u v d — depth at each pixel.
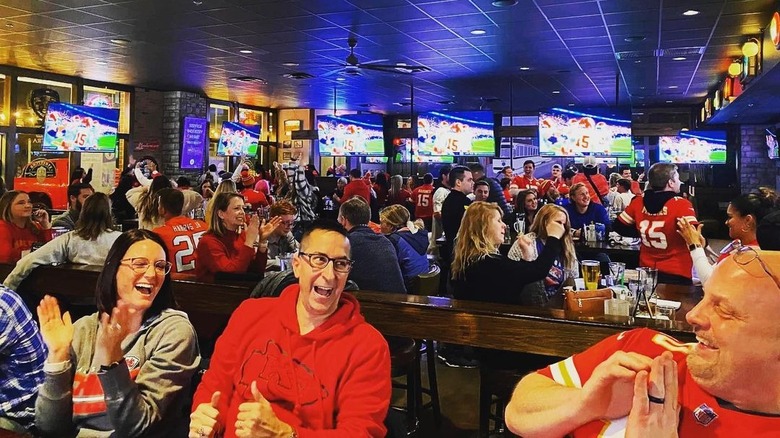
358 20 6.42
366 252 3.15
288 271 2.60
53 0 5.82
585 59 8.37
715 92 10.85
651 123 13.11
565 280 3.63
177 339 1.89
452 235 5.55
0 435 1.65
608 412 1.12
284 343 1.71
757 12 5.97
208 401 1.76
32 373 1.83
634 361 1.06
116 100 11.38
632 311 2.42
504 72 9.42
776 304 1.01
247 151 12.83
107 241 3.67
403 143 15.37
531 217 6.25
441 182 7.54
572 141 9.37
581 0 5.60
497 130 11.96
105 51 8.16
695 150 12.60
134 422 1.73
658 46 7.52
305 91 11.74
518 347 2.46
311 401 1.63
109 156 11.30
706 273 3.03
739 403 1.07
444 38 7.17
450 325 2.60
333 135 12.23
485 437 2.64
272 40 7.38
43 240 4.23
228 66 9.18
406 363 2.98
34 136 10.17
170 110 11.98
